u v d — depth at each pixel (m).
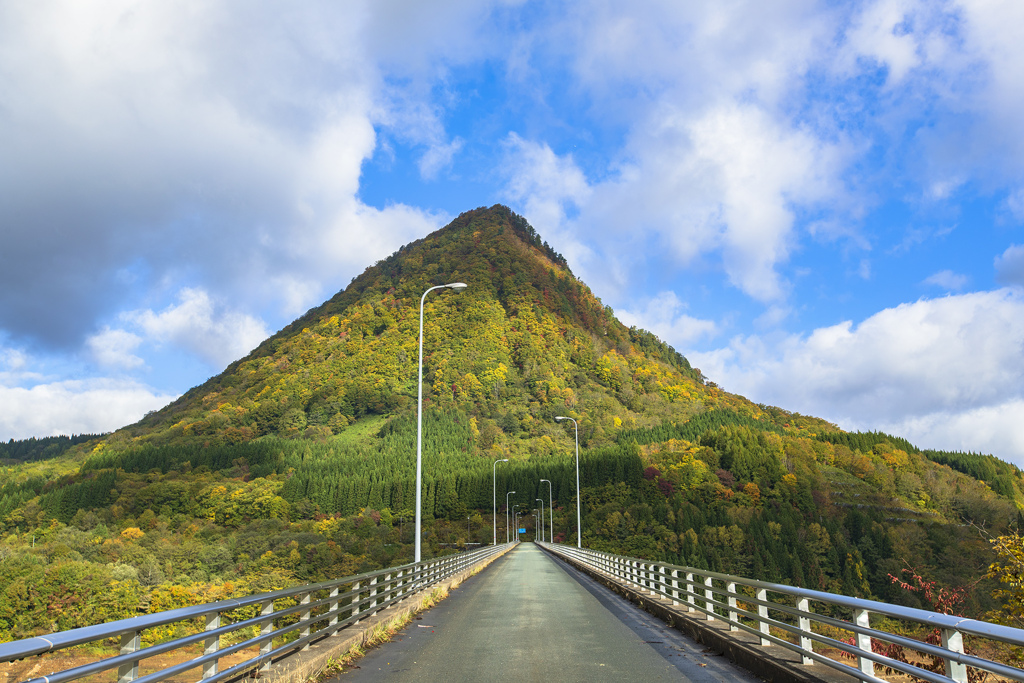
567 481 144.25
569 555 45.34
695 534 95.44
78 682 12.59
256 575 73.12
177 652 17.00
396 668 8.84
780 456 155.38
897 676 9.17
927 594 11.85
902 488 134.88
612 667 8.80
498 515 145.88
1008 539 10.70
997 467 138.88
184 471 164.62
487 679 8.06
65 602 44.97
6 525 121.06
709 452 151.62
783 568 83.50
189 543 90.38
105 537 95.25
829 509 122.50
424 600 16.80
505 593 21.20
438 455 190.75
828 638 6.88
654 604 15.16
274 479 153.75
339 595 10.27
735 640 9.27
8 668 14.01
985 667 4.16
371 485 150.12
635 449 161.12
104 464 162.88
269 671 7.43
